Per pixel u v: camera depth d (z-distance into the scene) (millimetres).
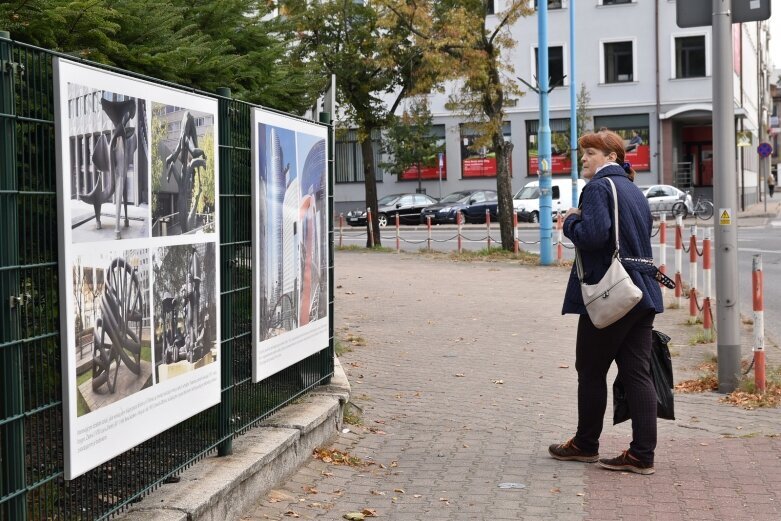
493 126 25062
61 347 3824
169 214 4734
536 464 6477
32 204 3742
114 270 4195
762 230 33938
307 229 6953
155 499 4664
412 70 27375
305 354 6918
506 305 15023
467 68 24703
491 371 9859
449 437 7242
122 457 4508
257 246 5973
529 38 49219
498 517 5387
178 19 6801
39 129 3781
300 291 6793
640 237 6141
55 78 3775
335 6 26500
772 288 17031
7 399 3645
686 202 41750
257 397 6203
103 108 4090
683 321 13078
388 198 46375
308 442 6375
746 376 8781
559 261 22734
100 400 4090
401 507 5586
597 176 6238
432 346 11344
